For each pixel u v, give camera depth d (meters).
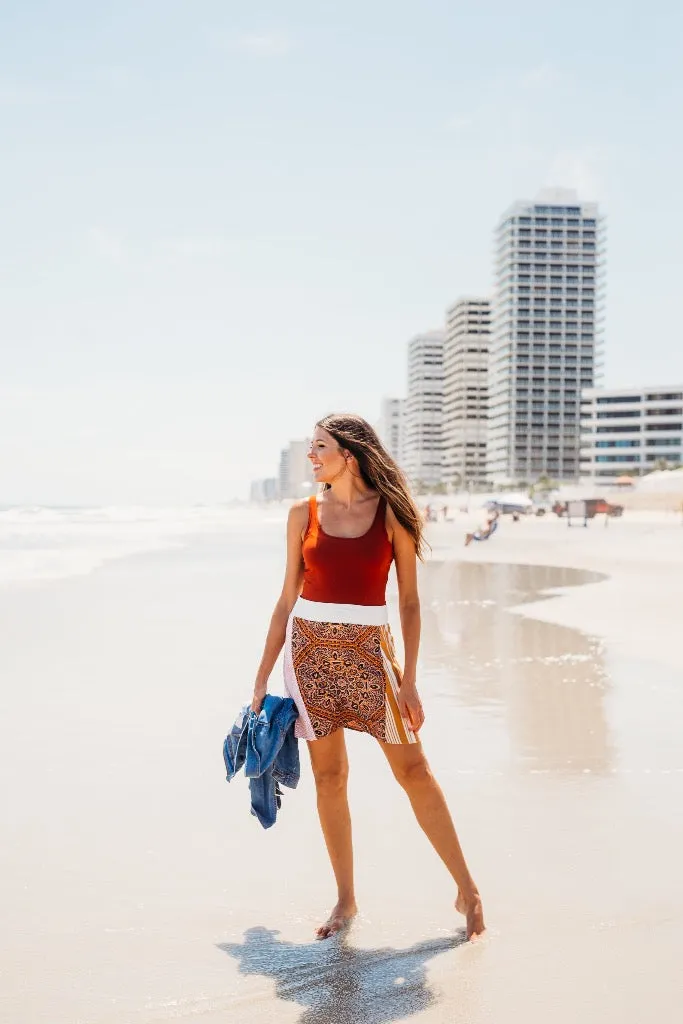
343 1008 2.56
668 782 4.70
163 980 2.72
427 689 7.23
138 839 3.93
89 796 4.50
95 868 3.61
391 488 3.23
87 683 7.30
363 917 3.19
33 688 7.06
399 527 3.28
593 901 3.28
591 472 160.38
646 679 7.63
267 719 3.19
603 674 7.88
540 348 196.62
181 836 3.98
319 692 3.17
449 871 3.27
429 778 3.19
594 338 197.38
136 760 5.13
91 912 3.21
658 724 6.00
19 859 3.69
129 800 4.45
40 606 12.68
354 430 3.23
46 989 2.66
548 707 6.55
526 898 3.31
